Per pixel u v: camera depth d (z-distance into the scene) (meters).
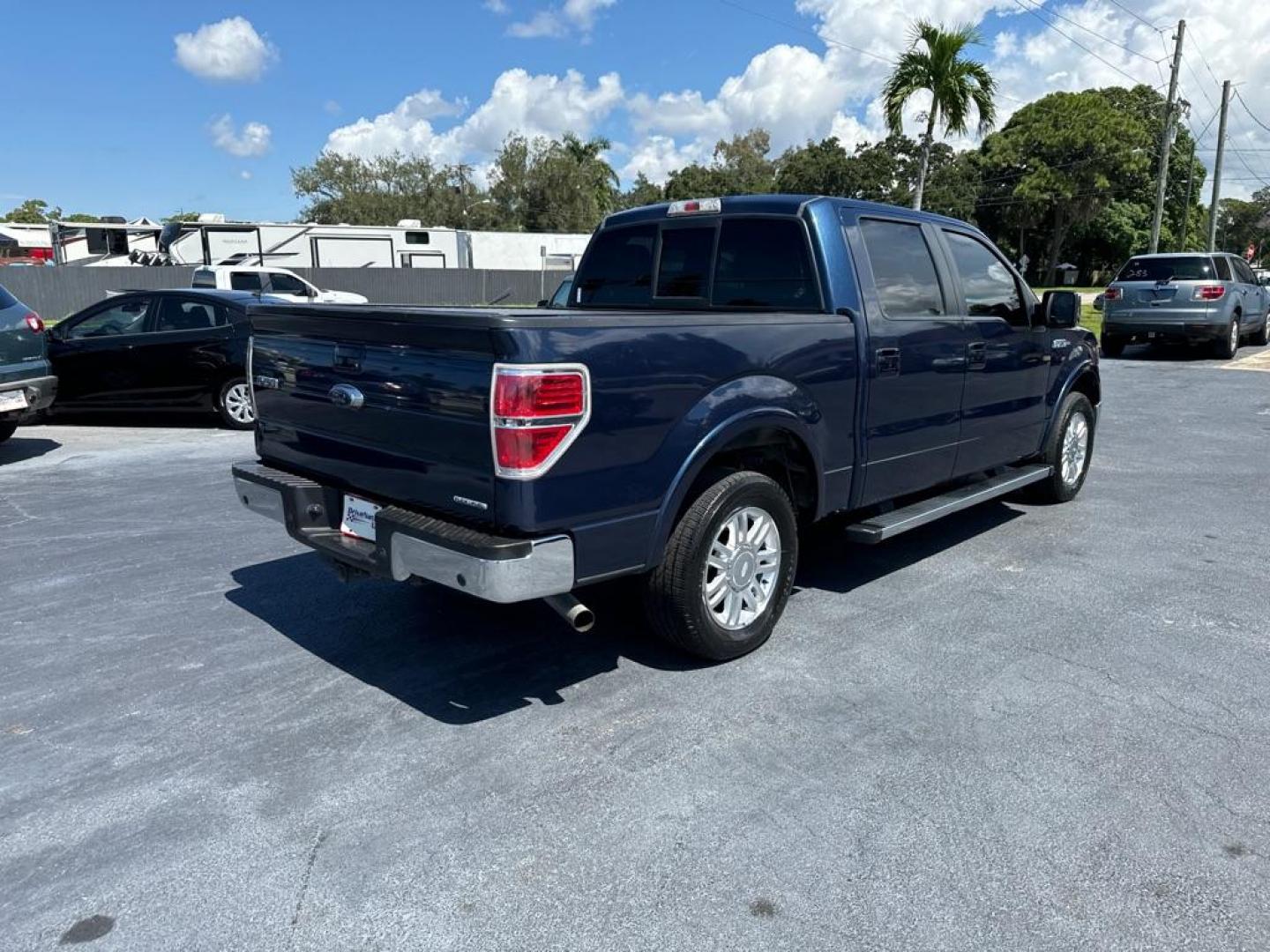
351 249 30.69
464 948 2.42
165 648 4.32
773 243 4.59
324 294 22.39
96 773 3.26
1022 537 5.97
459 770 3.25
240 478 4.40
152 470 8.15
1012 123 58.31
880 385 4.54
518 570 3.19
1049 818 2.93
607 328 3.33
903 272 4.82
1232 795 3.05
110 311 10.32
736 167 77.38
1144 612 4.66
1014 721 3.55
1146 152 54.97
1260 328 18.94
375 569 3.63
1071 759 3.28
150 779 3.21
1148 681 3.89
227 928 2.49
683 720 3.58
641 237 5.23
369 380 3.68
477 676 4.00
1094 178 53.62
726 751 3.36
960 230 5.32
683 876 2.68
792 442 4.17
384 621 4.62
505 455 3.14
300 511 4.05
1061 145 53.75
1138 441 9.19
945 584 5.09
